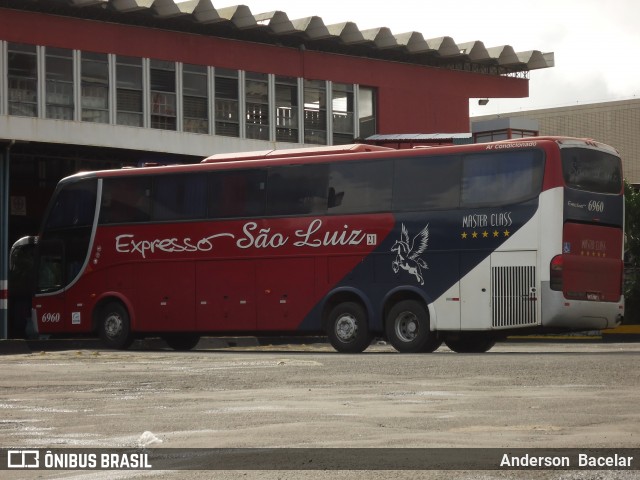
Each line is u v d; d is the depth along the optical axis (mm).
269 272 26953
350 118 47688
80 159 44219
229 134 44250
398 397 13383
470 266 24375
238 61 44562
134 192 29141
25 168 44469
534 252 23672
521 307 23750
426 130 49531
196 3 41625
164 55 42562
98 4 39375
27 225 44938
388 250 25422
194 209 28141
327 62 47031
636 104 67938
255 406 12648
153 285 28609
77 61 40469
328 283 26156
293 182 26812
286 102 45875
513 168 24062
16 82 39156
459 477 7402
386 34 46500
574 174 23891
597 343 34469
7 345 32844
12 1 39000
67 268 30047
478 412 11469
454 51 47844
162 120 42469
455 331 24609
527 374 16641
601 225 24359
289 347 33531
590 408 11680
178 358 23375
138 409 12648
